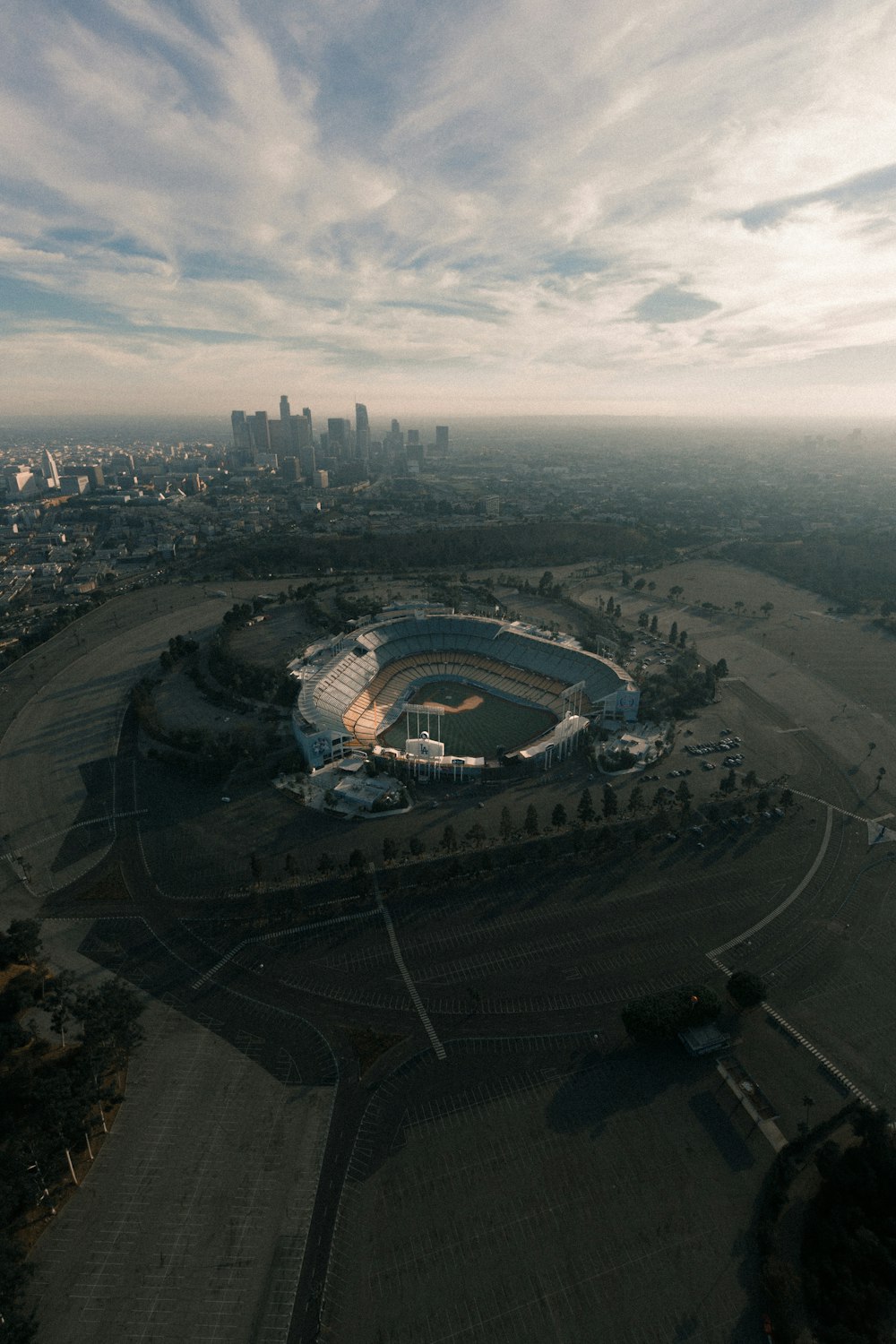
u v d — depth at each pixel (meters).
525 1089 131.00
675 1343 95.31
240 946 162.88
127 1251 106.12
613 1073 134.12
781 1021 145.25
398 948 162.12
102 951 161.88
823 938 167.62
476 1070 134.38
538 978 154.75
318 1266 104.25
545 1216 110.56
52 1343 95.56
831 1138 123.12
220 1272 103.50
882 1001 150.88
